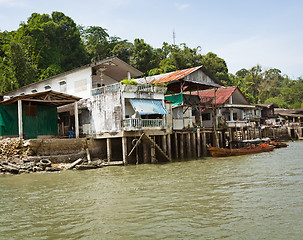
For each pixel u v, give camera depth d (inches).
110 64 1115.3
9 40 1991.9
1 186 611.8
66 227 358.0
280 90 4005.9
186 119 1221.1
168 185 576.4
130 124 911.7
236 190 521.7
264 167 797.9
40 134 990.4
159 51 2760.8
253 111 1823.3
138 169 816.3
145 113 967.0
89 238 323.6
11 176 724.7
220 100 1533.0
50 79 1219.2
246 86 3732.8
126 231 339.6
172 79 1222.9
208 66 2640.3
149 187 561.3
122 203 452.8
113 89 968.3
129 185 585.3
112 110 962.1
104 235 330.3
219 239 312.2
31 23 2113.7
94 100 1031.0
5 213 420.5
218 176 669.9
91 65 1074.1
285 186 545.3
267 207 416.5
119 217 387.9
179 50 2664.9
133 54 2442.2
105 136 956.6
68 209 430.9
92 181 641.6
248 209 409.7
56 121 1051.3
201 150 1274.6
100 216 394.6
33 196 517.0
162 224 358.3
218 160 1018.1
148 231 337.7
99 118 1010.1
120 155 1014.4
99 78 1186.0
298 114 2691.9
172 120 1144.2
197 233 328.8
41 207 445.7
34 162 808.3
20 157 832.9
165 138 1027.3
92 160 942.4
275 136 2090.3
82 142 936.3
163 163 957.2
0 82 1640.0
